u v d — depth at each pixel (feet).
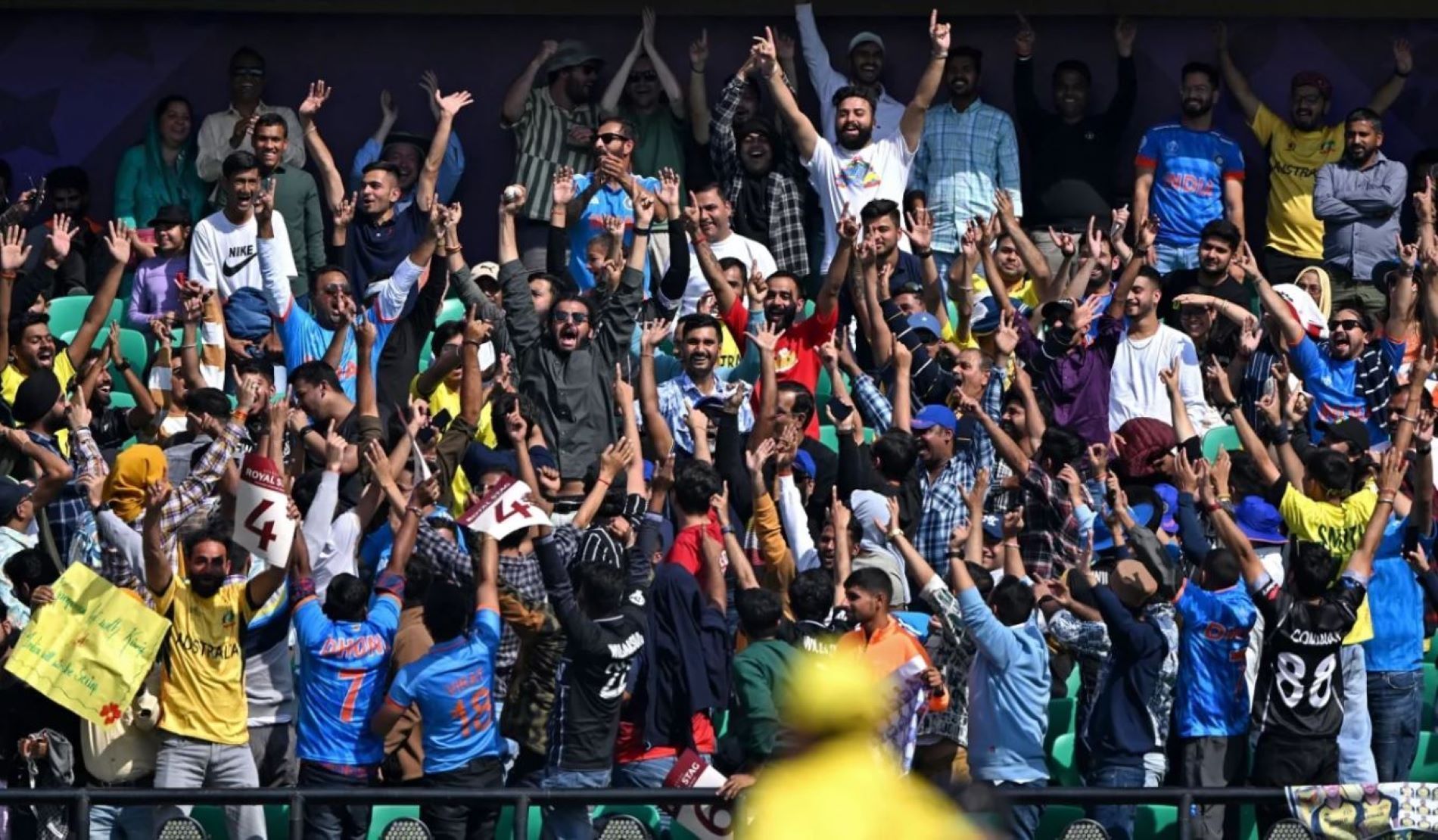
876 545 144.56
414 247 193.47
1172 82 218.38
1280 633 130.41
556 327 166.40
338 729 125.59
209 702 126.21
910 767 120.57
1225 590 133.39
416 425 144.46
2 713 127.75
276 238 185.37
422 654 127.75
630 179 174.91
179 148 212.84
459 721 124.16
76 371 173.68
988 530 150.92
